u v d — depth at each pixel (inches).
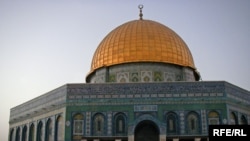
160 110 1615.4
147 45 1918.1
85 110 1640.0
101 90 1660.9
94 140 1584.6
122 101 1637.6
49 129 1763.0
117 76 1911.9
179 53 1957.4
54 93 1766.7
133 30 2007.9
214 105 1620.3
